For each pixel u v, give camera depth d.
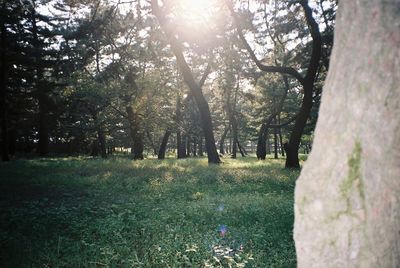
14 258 6.12
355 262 1.58
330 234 1.62
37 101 46.50
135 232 7.54
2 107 31.78
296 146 23.53
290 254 6.18
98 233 7.57
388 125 1.51
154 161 32.53
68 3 28.34
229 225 8.16
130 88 34.88
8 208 10.16
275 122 54.06
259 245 6.66
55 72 28.66
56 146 62.72
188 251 6.02
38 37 43.56
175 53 25.86
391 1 1.51
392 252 1.55
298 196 1.75
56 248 6.60
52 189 14.14
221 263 5.75
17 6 30.09
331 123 1.64
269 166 25.34
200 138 75.75
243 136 74.00
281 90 45.94
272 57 32.94
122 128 43.00
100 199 11.70
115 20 29.28
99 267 5.93
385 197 1.53
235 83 43.78
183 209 9.59
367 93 1.53
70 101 41.72
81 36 26.42
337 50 1.67
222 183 14.78
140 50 32.09
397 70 1.49
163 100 39.41
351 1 1.62
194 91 26.70
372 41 1.53
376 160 1.53
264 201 10.62
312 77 22.64
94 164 27.41
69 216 8.84
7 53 34.66
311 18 21.92
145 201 11.11
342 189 1.58
